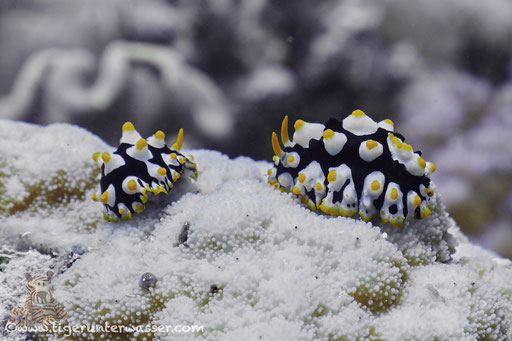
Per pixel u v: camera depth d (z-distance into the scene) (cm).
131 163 31
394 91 70
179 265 30
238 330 29
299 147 31
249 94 67
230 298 29
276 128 70
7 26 74
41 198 33
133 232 31
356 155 30
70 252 32
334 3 70
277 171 32
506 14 73
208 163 34
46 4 75
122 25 66
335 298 30
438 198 31
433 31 75
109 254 31
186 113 64
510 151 54
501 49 74
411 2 73
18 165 33
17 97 63
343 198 30
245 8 67
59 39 70
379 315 30
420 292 30
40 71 63
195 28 66
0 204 32
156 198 32
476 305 30
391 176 30
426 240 31
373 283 30
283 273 30
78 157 33
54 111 62
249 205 31
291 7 68
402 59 70
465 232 56
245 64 69
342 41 68
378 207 30
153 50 65
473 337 30
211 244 30
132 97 62
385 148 30
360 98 70
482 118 60
